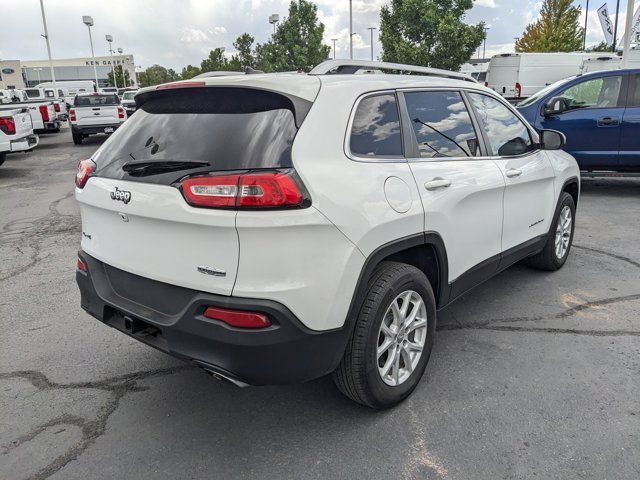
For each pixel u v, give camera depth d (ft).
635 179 33.76
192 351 8.22
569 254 18.83
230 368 7.92
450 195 10.50
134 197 8.55
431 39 78.07
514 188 13.07
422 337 10.28
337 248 8.13
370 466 8.46
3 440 9.23
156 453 8.87
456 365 11.39
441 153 10.87
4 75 256.73
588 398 10.13
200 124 8.84
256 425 9.58
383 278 9.18
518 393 10.33
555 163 15.62
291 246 7.70
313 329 8.09
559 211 16.11
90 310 10.14
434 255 10.50
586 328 13.05
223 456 8.78
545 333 12.81
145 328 9.11
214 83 8.91
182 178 8.04
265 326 7.72
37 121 71.20
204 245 7.88
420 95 10.85
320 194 7.94
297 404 10.18
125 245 9.09
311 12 100.63
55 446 9.07
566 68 66.39
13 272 18.11
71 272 18.01
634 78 26.99
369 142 9.30
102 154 10.05
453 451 8.76
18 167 44.96
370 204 8.65
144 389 10.78
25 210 28.17
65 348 12.55
